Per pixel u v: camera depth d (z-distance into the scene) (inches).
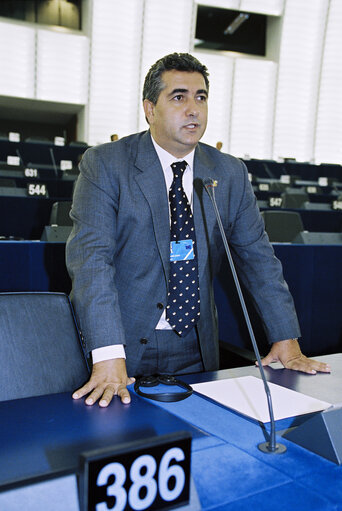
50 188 246.7
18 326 40.6
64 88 446.0
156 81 48.5
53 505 21.2
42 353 40.8
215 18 535.8
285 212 158.4
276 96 494.0
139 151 52.1
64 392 38.5
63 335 42.6
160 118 48.8
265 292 53.1
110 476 21.5
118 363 41.3
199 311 53.9
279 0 471.8
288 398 38.7
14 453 26.5
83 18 460.8
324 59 489.4
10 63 428.8
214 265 57.5
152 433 30.2
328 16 479.8
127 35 451.2
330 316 98.4
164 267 51.6
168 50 464.1
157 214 50.9
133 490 22.0
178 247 52.1
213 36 546.3
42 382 39.8
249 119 494.3
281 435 31.6
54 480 21.9
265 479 25.9
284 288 53.3
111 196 50.5
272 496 24.3
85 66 448.1
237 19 528.1
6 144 314.2
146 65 461.4
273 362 50.2
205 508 23.1
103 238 48.3
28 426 30.7
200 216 52.7
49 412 33.4
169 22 458.0
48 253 85.7
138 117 468.8
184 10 459.2
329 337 98.7
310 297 96.0
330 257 97.0
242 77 486.6
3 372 38.5
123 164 51.4
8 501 20.9
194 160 53.7
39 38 432.1
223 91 486.6
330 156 504.1
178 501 23.0
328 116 497.4
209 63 477.4
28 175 245.3
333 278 97.9
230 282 84.4
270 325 51.6
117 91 458.0
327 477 26.4
